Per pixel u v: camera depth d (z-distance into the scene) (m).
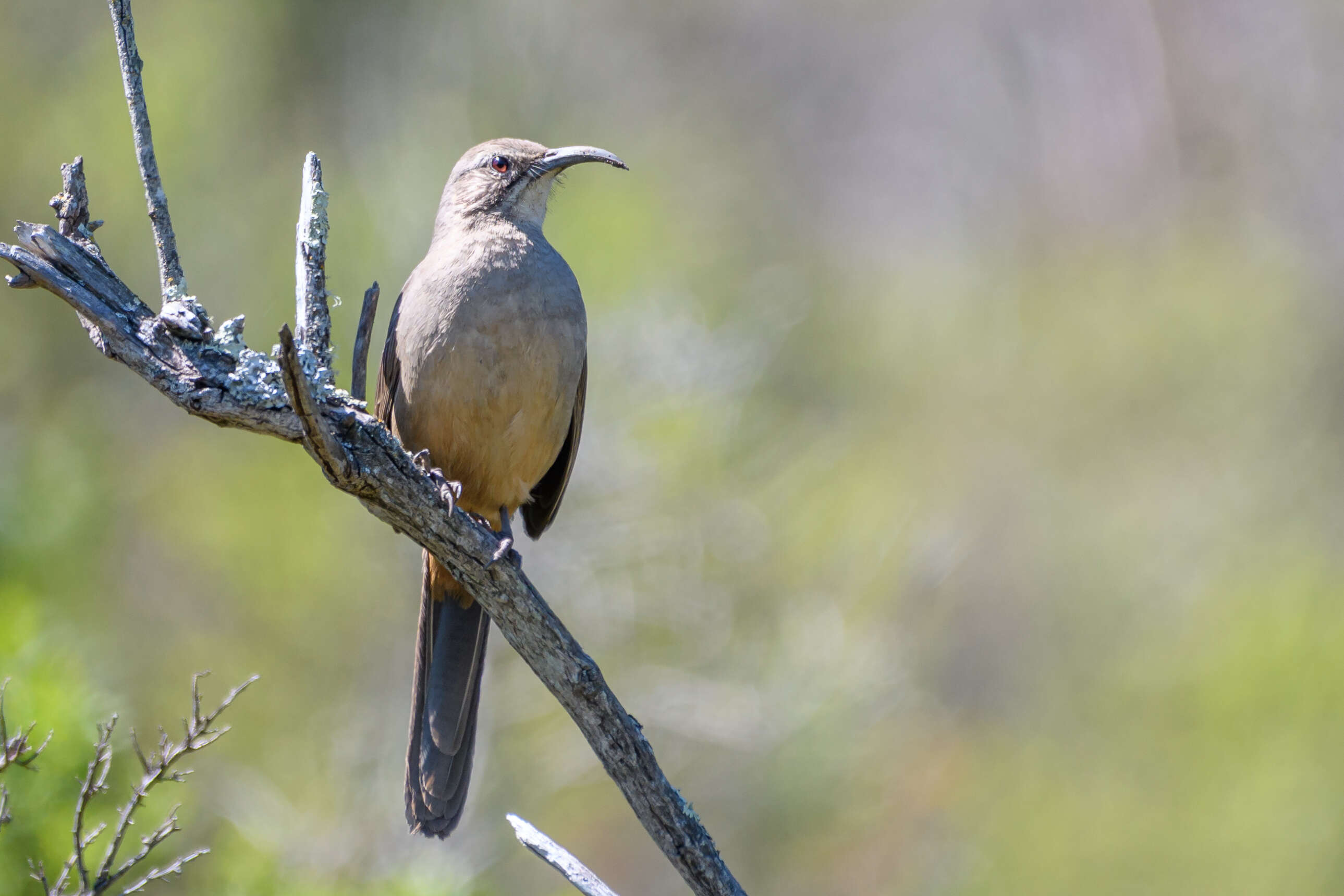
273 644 11.80
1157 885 13.06
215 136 13.33
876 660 11.90
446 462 7.59
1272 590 14.59
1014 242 22.25
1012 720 15.19
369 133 13.79
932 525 13.32
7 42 12.97
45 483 10.16
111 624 11.16
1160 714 14.60
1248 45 22.80
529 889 11.90
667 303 12.38
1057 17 24.38
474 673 7.38
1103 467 18.06
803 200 22.25
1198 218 21.78
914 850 13.02
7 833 6.75
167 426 12.80
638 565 12.07
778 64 23.27
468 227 7.86
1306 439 17.97
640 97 18.64
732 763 12.22
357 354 6.25
